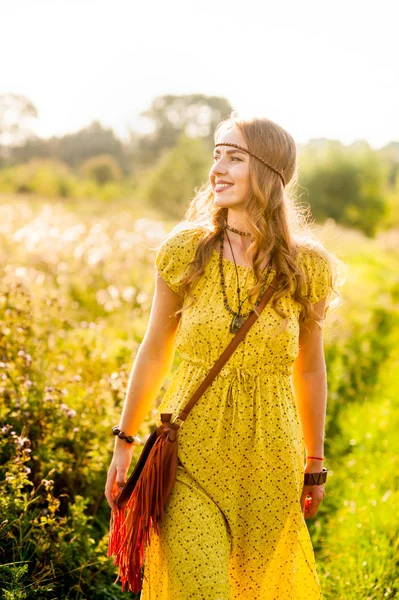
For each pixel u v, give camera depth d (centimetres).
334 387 708
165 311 279
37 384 421
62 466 373
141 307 858
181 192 4656
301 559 284
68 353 514
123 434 283
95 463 400
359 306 1182
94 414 419
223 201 272
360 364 837
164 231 1424
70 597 324
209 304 266
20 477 321
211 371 263
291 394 277
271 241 267
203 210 288
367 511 439
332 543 418
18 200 2638
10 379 411
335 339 876
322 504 471
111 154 10219
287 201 282
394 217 5519
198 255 269
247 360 264
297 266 273
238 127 276
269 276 269
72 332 595
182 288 271
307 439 299
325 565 393
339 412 664
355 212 5100
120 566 275
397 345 991
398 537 405
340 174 5059
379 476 505
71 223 1495
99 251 1042
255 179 271
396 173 6356
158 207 4634
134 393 281
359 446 583
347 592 363
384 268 2186
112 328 750
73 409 415
